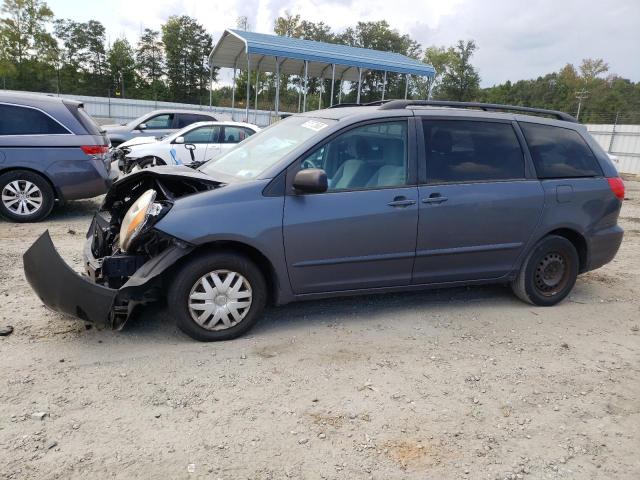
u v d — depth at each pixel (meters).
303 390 3.47
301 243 4.12
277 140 4.70
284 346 4.09
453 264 4.72
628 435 3.19
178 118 15.39
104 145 8.53
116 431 2.95
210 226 3.86
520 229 4.87
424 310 4.99
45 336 4.06
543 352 4.24
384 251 4.41
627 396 3.64
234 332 4.12
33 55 58.19
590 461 2.93
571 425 3.26
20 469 2.61
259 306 4.17
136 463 2.71
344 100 33.72
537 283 5.14
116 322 4.04
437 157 4.60
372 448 2.93
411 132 4.54
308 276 4.25
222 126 12.99
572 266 5.23
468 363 3.97
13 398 3.21
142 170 4.40
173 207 3.88
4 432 2.89
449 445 2.99
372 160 4.42
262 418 3.15
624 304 5.50
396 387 3.57
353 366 3.83
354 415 3.22
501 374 3.83
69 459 2.71
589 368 4.02
